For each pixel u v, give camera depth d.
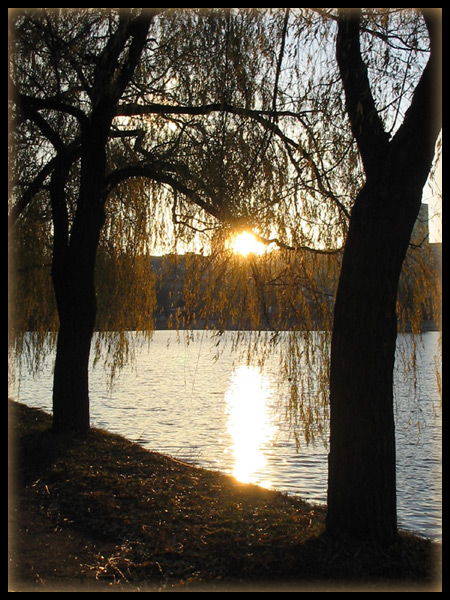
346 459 5.57
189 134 9.51
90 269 10.11
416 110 5.48
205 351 56.31
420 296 8.10
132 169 9.75
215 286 8.77
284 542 5.73
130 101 10.05
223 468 12.27
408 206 5.49
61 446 9.21
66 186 11.45
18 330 11.16
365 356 5.53
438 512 9.73
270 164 8.27
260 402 22.86
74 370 10.08
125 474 8.20
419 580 4.96
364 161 5.81
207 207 8.90
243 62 8.33
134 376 33.81
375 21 7.17
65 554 5.96
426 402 19.03
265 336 8.63
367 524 5.46
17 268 10.95
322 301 8.53
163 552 5.80
